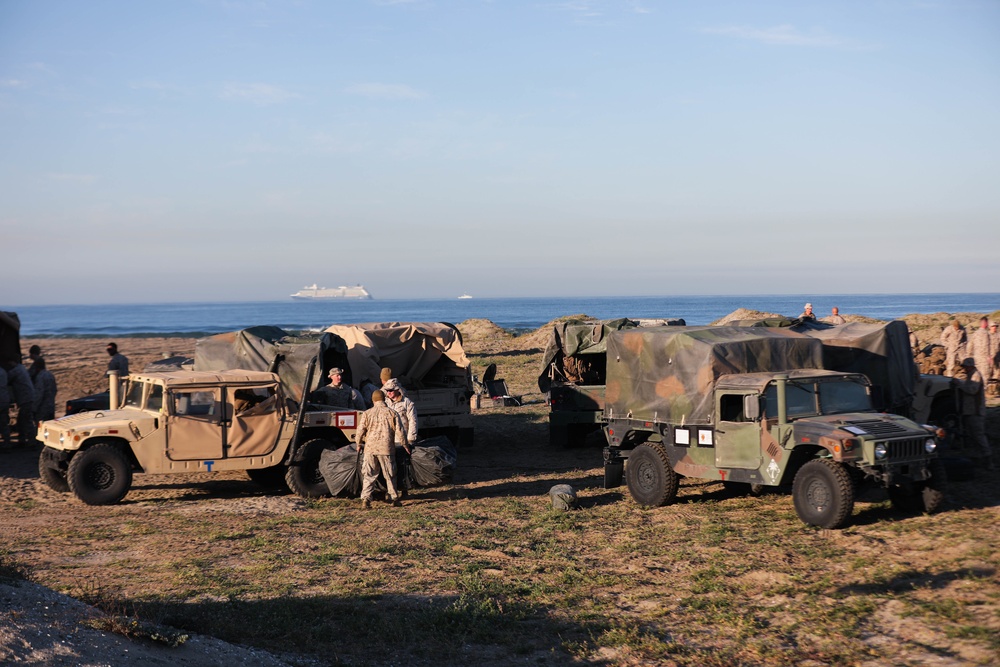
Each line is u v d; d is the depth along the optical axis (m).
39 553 9.57
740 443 10.62
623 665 6.29
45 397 19.11
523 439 18.70
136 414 12.67
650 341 11.91
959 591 7.32
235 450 12.62
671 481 11.48
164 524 11.07
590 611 7.44
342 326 17.56
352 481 12.35
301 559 9.23
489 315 189.88
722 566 8.58
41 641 5.54
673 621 7.18
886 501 11.18
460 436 17.11
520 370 32.31
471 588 8.07
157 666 5.68
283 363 15.04
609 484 12.56
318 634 6.89
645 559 9.04
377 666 6.34
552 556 9.27
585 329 17.83
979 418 13.16
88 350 53.06
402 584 8.32
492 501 12.39
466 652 6.61
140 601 7.45
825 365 13.79
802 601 7.43
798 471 10.10
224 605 7.52
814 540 9.37
